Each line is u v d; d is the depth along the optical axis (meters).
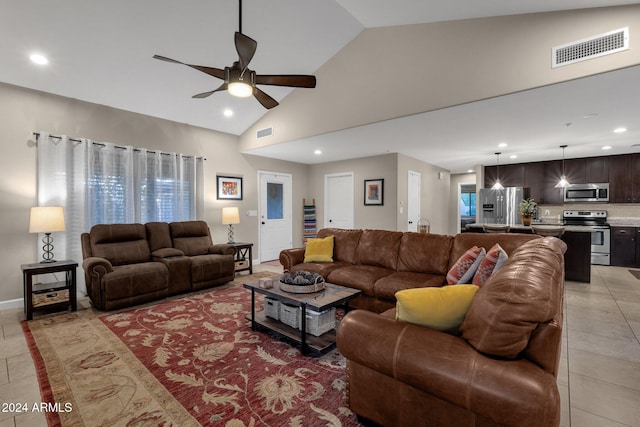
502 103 3.00
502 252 1.83
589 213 5.98
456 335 1.40
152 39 3.09
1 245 3.37
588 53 2.39
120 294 3.31
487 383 1.04
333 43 3.76
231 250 4.54
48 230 3.20
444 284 2.75
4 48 2.91
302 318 2.28
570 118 3.50
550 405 0.94
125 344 2.49
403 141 4.75
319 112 4.26
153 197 4.52
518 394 0.98
